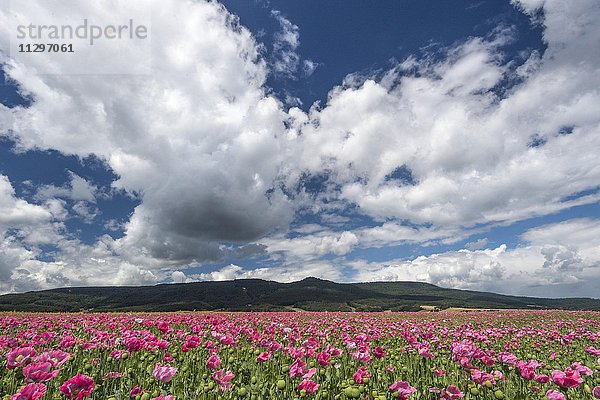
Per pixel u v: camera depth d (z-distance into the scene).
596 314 31.75
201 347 8.17
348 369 6.51
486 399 5.16
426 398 5.16
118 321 16.72
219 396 4.77
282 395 5.14
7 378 5.35
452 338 11.80
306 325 16.28
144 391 4.74
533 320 23.50
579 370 5.96
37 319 17.89
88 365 6.23
